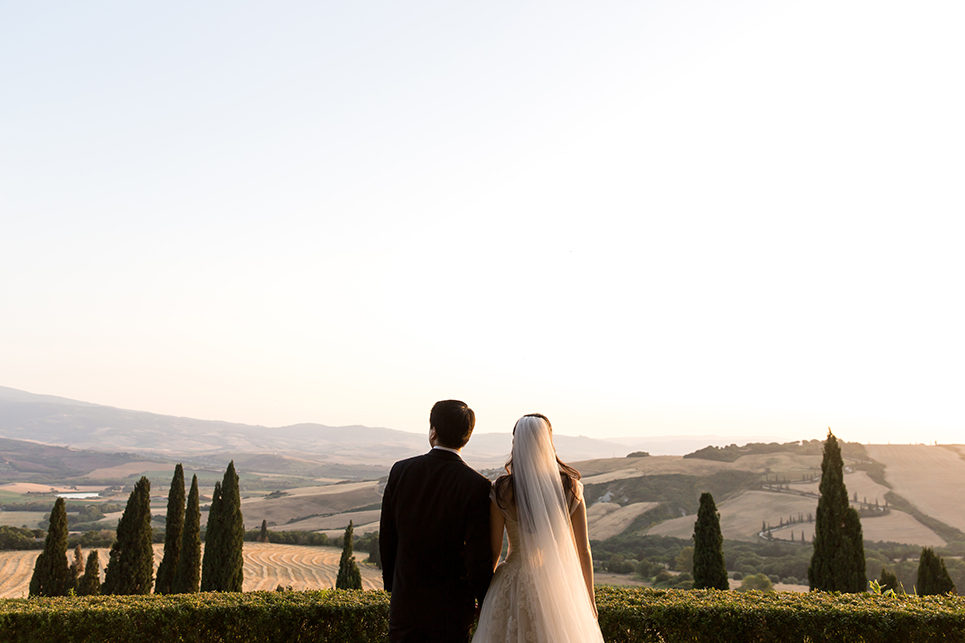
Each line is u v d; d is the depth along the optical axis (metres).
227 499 28.16
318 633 7.88
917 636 7.32
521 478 5.56
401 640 5.15
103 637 7.88
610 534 116.88
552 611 5.32
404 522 5.32
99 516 192.12
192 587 28.02
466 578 5.30
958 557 83.94
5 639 7.80
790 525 113.00
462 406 5.60
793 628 7.43
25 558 75.69
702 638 7.44
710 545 19.62
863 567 17.16
